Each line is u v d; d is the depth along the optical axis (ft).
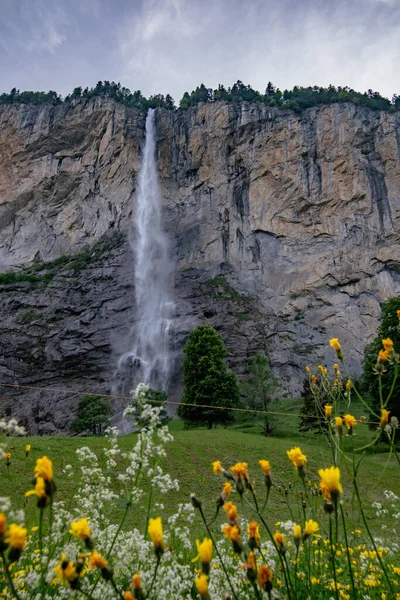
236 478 6.68
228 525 5.83
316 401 12.85
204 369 150.51
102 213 325.42
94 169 341.82
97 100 357.20
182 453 76.43
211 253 289.74
